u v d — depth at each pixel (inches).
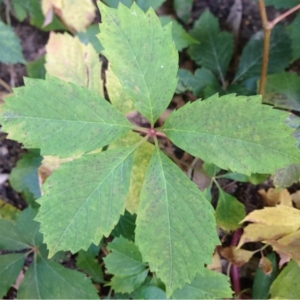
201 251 8.5
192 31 14.0
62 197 8.4
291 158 7.9
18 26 15.0
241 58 13.5
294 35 11.5
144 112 8.8
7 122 8.3
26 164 13.4
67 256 13.7
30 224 11.4
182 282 8.5
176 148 13.7
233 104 8.0
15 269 11.1
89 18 12.0
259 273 11.8
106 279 13.2
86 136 8.5
